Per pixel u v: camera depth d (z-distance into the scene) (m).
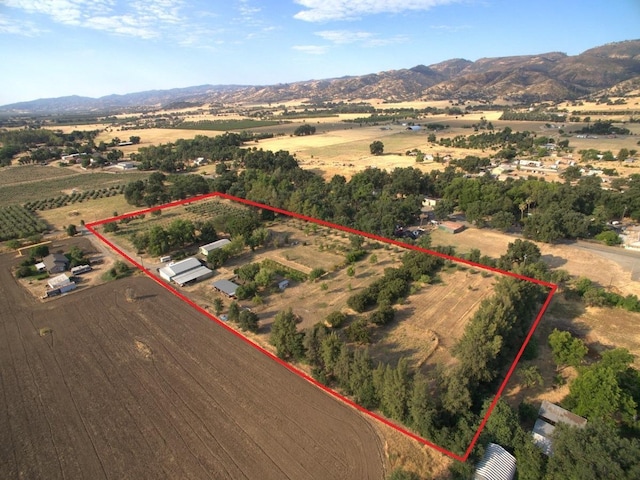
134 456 41.84
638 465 33.88
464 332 57.59
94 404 48.97
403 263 81.69
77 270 84.19
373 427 44.66
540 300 66.75
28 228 110.56
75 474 40.03
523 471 37.66
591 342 57.75
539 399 48.06
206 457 41.47
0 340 62.22
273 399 48.97
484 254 88.69
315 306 69.62
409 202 110.94
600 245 90.81
